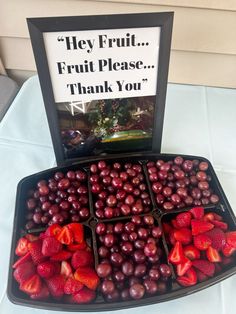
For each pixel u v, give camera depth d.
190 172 0.53
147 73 0.45
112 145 0.55
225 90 0.74
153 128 0.52
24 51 0.76
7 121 0.65
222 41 0.67
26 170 0.56
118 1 0.62
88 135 0.52
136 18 0.39
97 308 0.36
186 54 0.71
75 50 0.41
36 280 0.39
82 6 0.64
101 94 0.47
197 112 0.68
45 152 0.59
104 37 0.40
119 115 0.50
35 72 0.82
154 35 0.41
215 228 0.45
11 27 0.70
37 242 0.42
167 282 0.40
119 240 0.44
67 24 0.38
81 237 0.44
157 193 0.49
